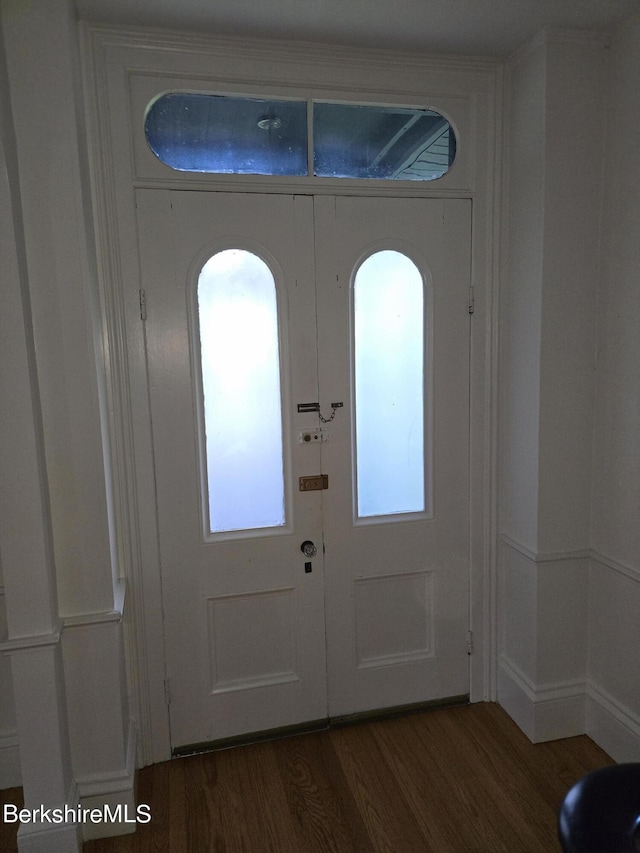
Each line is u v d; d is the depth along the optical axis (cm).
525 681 213
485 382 218
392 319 210
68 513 164
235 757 206
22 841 160
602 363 197
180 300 190
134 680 198
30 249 154
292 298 199
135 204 183
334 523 213
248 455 204
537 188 191
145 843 171
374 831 172
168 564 199
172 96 186
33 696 158
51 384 159
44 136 152
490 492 223
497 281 212
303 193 196
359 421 212
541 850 164
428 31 183
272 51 187
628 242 183
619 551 193
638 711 188
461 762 200
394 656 225
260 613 211
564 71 184
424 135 205
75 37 164
